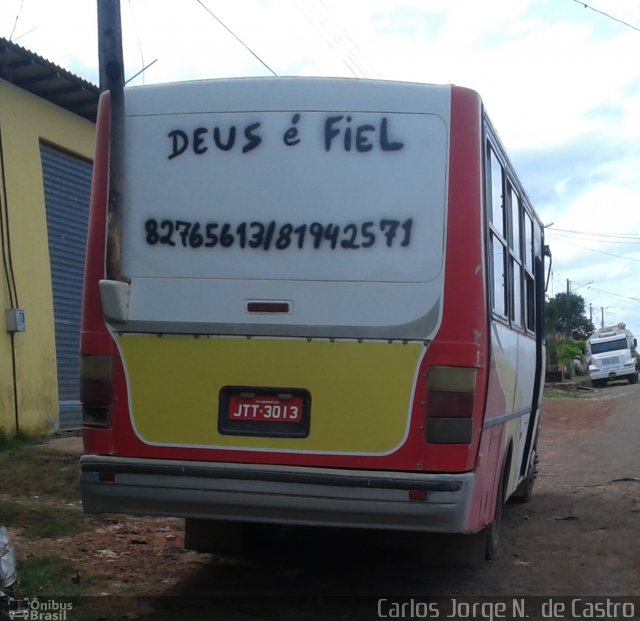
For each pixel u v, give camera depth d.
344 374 5.01
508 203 6.60
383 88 5.17
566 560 7.03
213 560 6.70
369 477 4.88
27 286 12.55
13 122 12.56
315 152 5.17
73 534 7.29
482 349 5.02
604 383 42.66
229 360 5.11
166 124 5.32
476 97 5.16
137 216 5.29
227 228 5.20
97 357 5.25
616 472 12.20
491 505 5.94
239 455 5.05
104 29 6.38
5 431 11.86
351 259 5.07
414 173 5.09
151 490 5.07
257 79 5.27
